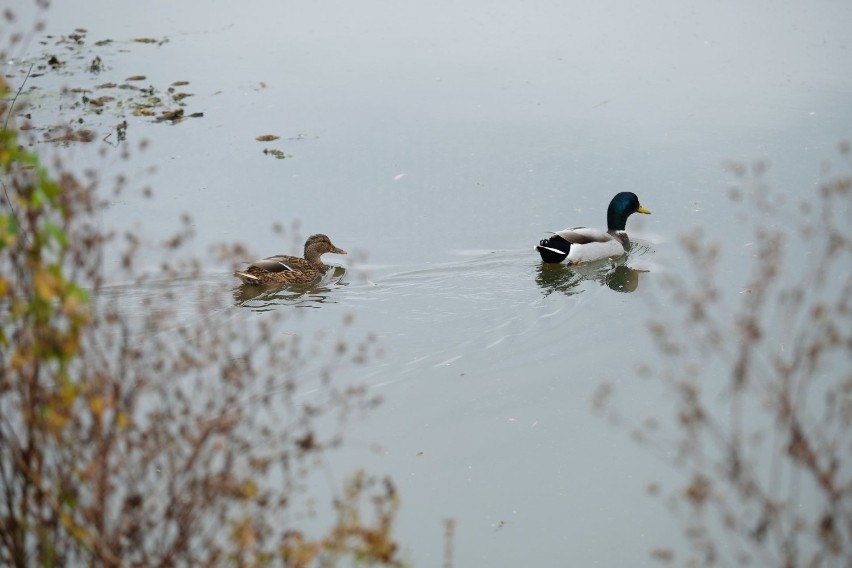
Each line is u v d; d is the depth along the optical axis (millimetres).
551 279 15766
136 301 13703
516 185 18688
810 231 10500
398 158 19609
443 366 13211
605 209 17922
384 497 8102
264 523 7480
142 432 7711
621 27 27484
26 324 7023
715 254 8648
